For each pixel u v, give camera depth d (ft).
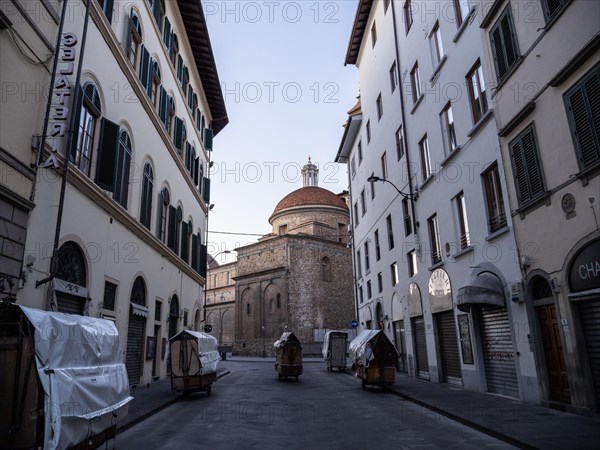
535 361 37.73
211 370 53.26
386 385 54.80
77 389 20.30
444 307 55.62
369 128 97.40
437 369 58.23
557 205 34.40
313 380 74.23
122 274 52.70
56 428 18.30
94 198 44.60
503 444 26.17
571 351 33.04
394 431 30.58
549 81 35.01
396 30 74.79
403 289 72.33
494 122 43.60
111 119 49.21
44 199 35.29
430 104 60.34
